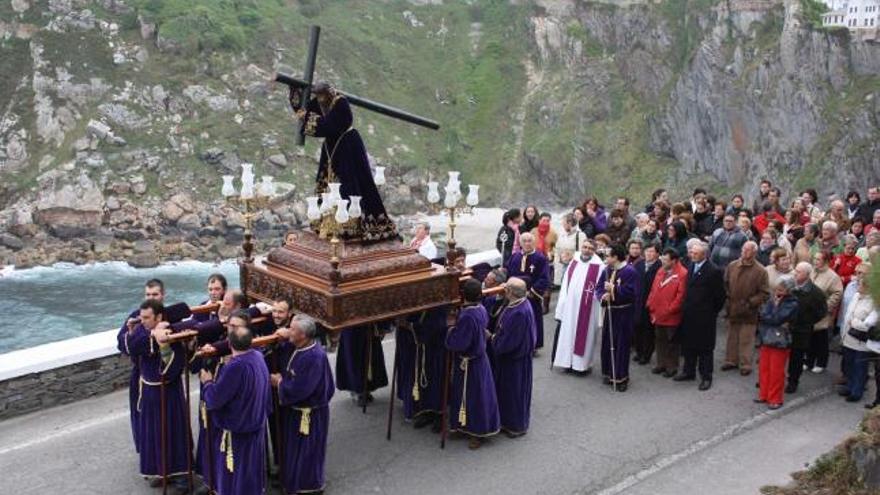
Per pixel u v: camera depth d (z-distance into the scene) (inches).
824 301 407.5
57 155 2188.7
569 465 338.6
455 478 326.6
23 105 2294.5
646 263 460.8
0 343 1321.4
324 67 2741.1
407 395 374.6
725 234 496.1
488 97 2930.6
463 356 347.9
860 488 293.9
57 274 1699.1
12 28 2415.1
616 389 424.2
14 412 374.9
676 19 2787.9
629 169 2679.6
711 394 418.9
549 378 442.6
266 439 310.2
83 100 2306.8
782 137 2400.3
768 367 398.6
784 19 2464.3
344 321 305.6
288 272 331.3
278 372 319.0
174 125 2301.9
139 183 2098.9
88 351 392.2
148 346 302.0
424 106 2888.8
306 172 2285.9
